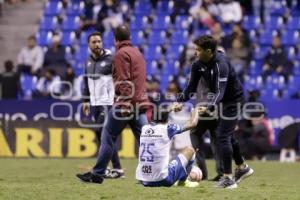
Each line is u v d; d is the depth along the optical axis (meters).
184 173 23.17
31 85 54.81
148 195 20.56
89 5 61.00
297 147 44.66
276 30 59.53
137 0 62.00
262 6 60.94
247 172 24.61
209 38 23.14
